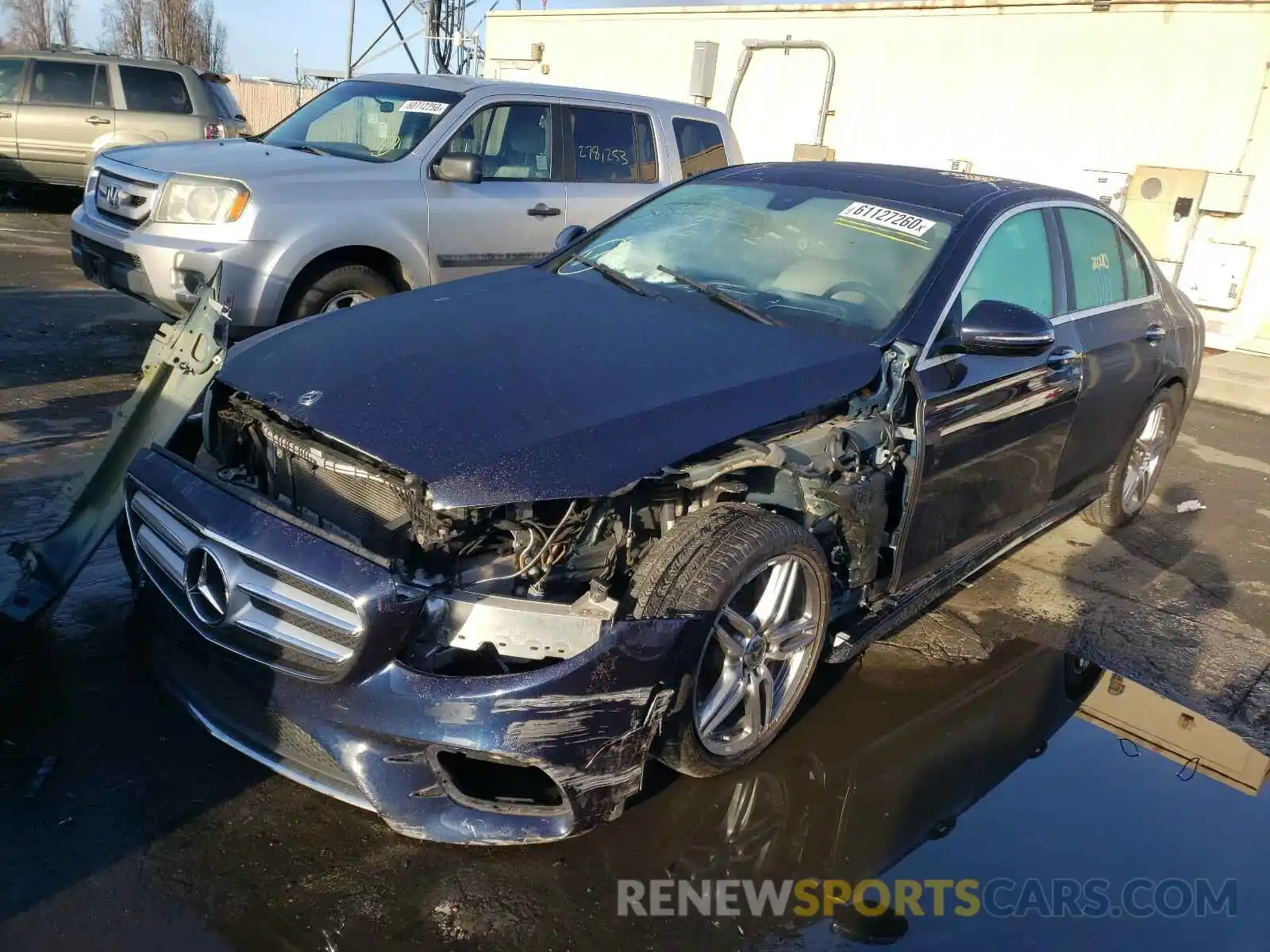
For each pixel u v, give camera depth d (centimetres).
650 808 294
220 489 275
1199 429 830
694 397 293
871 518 328
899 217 397
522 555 262
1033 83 1248
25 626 307
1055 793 327
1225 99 1110
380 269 638
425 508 252
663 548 283
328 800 280
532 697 245
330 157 636
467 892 254
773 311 367
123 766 283
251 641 264
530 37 1862
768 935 254
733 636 301
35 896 237
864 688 377
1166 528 588
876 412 336
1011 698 383
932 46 1330
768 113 1528
